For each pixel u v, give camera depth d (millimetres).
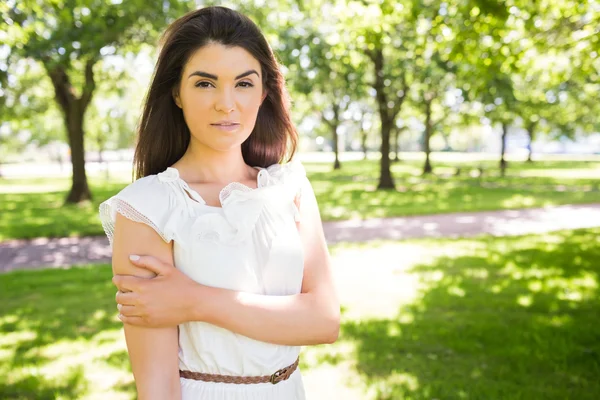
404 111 38250
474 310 5602
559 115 35625
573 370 4109
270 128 1735
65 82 18203
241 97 1377
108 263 8789
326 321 1437
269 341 1355
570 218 12766
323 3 13477
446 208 14500
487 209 14484
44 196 22078
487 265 7656
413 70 21172
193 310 1285
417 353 4488
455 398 3678
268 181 1544
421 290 6387
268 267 1426
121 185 27062
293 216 1541
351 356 4434
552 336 4777
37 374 4168
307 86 19688
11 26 6367
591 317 5289
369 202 16531
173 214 1335
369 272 7363
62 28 12891
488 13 6402
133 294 1268
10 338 5043
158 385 1270
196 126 1389
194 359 1371
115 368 4309
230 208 1387
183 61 1381
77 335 5113
